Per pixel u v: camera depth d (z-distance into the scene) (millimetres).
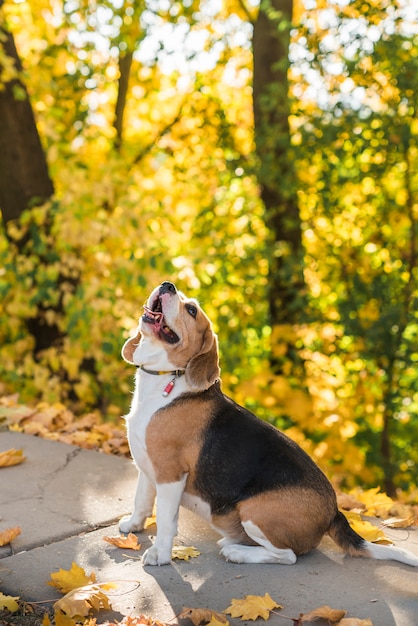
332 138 8227
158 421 3873
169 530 3879
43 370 8688
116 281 8930
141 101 12266
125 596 3523
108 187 8977
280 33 9203
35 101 9945
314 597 3521
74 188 8781
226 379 9953
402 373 9203
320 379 9391
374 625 3260
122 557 3957
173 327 3832
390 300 8969
